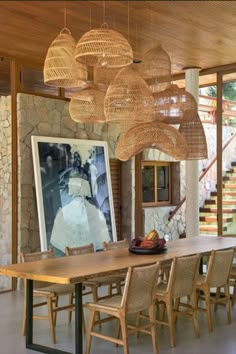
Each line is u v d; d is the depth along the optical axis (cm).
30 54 705
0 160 748
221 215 811
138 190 944
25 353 434
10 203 736
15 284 698
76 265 447
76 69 515
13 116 707
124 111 518
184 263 466
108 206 814
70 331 499
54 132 757
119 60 505
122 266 439
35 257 508
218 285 518
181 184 1061
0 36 621
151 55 545
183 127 610
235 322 536
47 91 772
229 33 625
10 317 551
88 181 784
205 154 612
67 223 732
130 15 550
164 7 523
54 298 513
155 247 511
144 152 966
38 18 556
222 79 814
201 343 462
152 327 427
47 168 721
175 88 564
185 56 741
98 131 838
